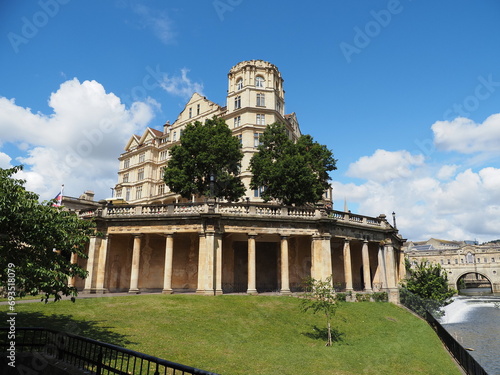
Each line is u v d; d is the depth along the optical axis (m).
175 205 32.12
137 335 17.39
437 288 46.75
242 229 31.58
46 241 14.05
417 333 27.30
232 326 21.30
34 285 13.53
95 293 30.62
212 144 43.72
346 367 16.95
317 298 22.62
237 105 61.38
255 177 45.53
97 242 31.86
